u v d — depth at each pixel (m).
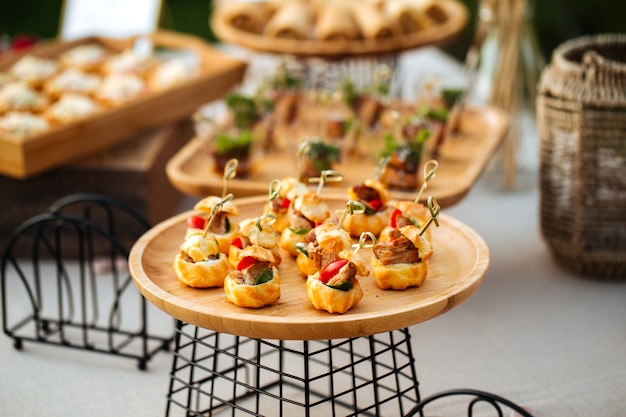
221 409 1.08
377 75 1.42
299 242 0.98
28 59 1.70
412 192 1.19
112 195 1.38
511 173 1.62
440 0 1.81
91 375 1.14
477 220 1.52
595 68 1.25
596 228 1.30
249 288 0.89
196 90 1.56
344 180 1.26
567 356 1.17
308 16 1.69
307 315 0.89
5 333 1.18
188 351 1.18
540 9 2.90
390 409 1.07
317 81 1.95
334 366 1.15
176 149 1.59
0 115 1.53
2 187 1.38
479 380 1.12
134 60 1.72
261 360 1.17
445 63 2.36
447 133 1.34
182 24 3.15
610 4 2.87
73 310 1.27
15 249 1.40
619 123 1.24
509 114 1.61
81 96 1.59
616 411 1.06
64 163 1.37
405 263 0.93
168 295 0.89
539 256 1.41
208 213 1.00
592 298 1.29
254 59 2.30
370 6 1.67
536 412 1.06
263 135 1.36
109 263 1.38
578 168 1.27
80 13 1.89
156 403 1.09
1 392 1.11
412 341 1.20
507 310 1.27
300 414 1.06
